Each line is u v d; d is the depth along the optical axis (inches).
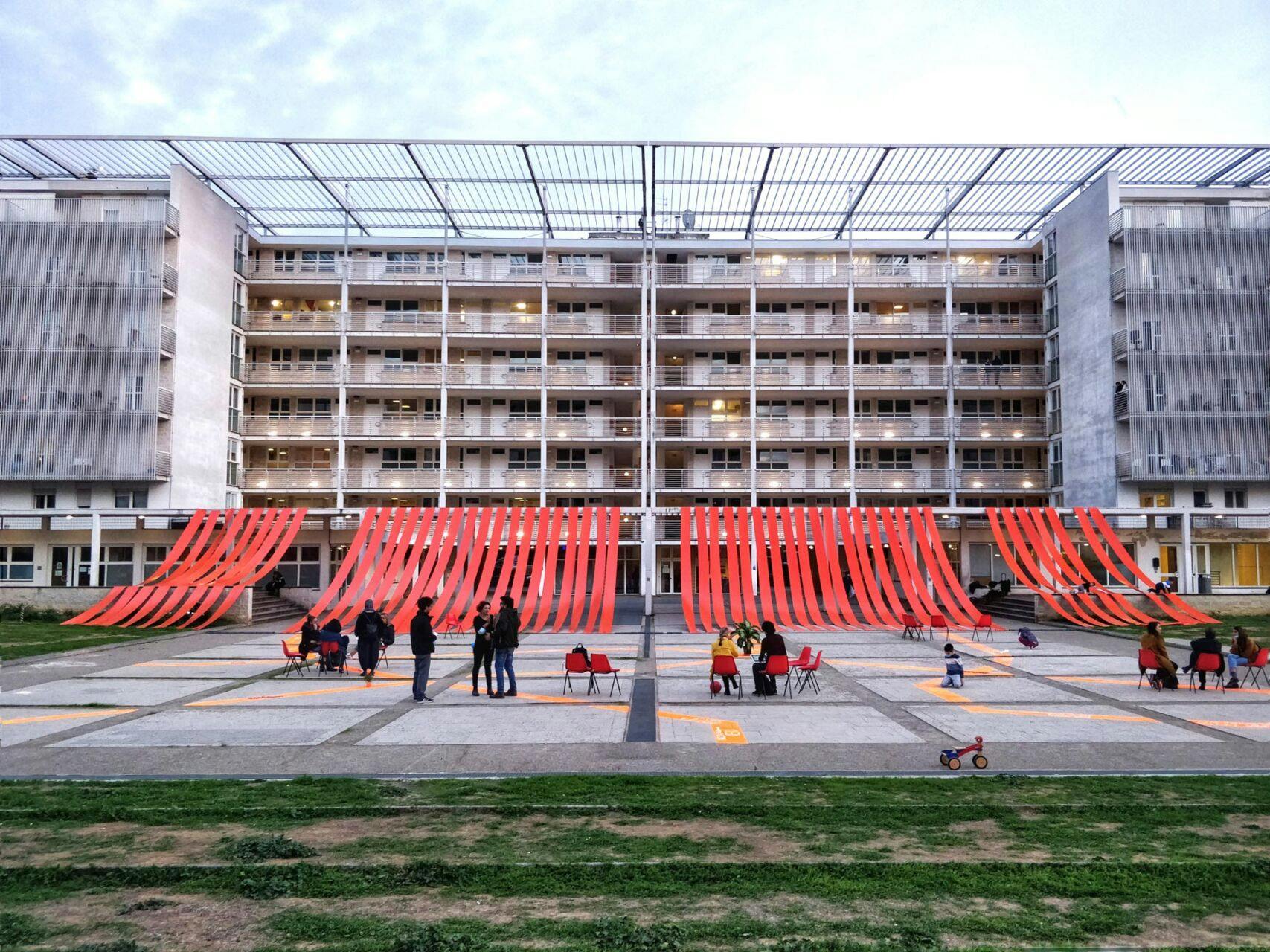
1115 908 244.5
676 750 452.8
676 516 1833.2
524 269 1881.2
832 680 697.6
